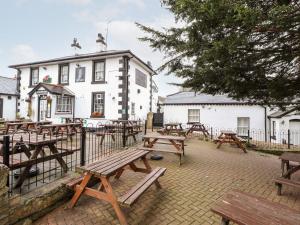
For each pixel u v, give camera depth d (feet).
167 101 62.64
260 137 51.11
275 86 15.43
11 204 8.96
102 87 49.78
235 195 8.50
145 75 63.52
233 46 11.28
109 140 31.22
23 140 13.32
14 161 11.61
